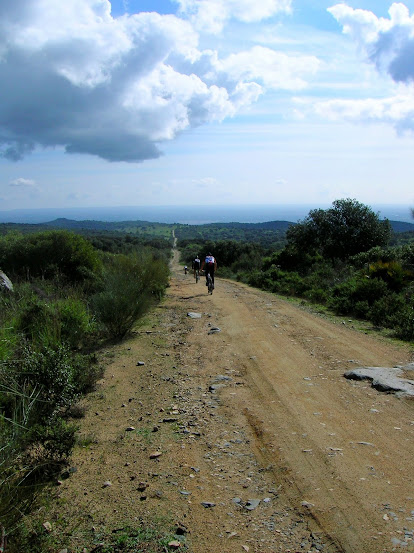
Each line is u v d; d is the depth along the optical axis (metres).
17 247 17.08
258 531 2.94
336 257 29.28
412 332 8.66
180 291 18.66
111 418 5.06
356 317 11.52
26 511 2.93
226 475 3.71
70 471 3.79
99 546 2.79
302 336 9.02
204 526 3.00
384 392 5.56
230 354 7.76
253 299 15.52
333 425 4.64
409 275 13.92
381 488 3.40
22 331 7.57
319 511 3.13
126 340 9.05
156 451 4.18
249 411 5.12
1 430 3.51
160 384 6.25
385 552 2.66
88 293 13.15
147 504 3.28
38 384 4.59
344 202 29.55
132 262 14.16
